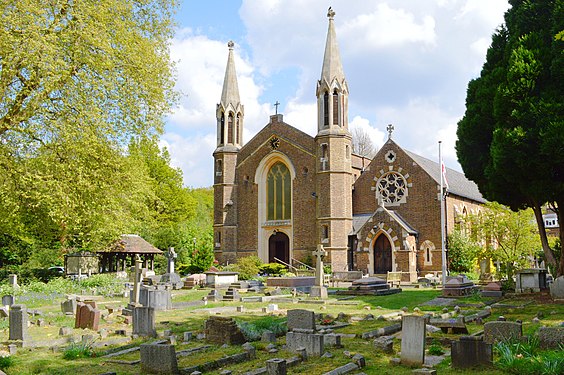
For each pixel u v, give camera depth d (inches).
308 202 1920.5
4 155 1043.9
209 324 543.8
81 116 1014.4
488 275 1424.7
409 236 1737.2
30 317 762.8
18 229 1405.0
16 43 905.5
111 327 654.5
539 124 800.9
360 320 706.2
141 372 413.4
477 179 1003.9
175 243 2356.1
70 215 1082.7
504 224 1643.7
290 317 569.3
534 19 939.3
